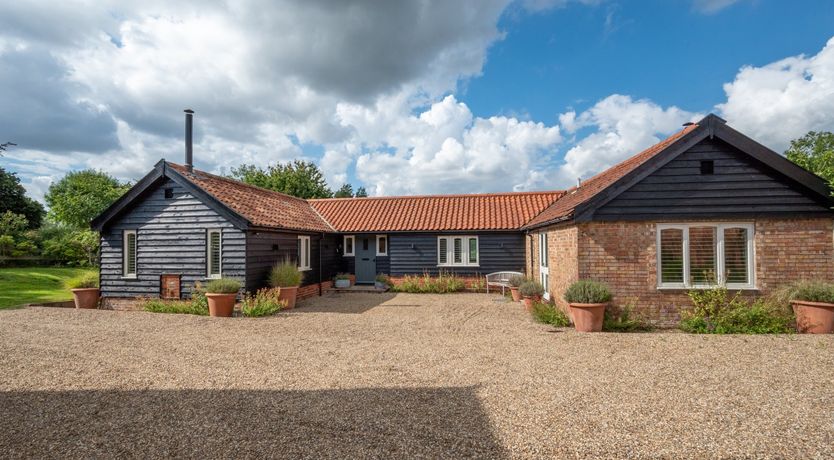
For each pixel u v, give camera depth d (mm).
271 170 42344
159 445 4016
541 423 4445
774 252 9383
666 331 9203
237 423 4508
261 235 13945
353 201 23266
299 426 4426
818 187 9070
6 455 3846
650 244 9641
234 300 11984
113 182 53188
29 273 25062
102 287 14102
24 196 40688
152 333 9367
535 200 21078
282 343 8461
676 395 5242
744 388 5453
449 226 19219
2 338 8758
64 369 6566
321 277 18531
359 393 5449
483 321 11227
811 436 4082
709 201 9516
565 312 10984
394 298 16750
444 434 4207
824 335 8281
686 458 3709
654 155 9547
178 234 13602
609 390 5453
